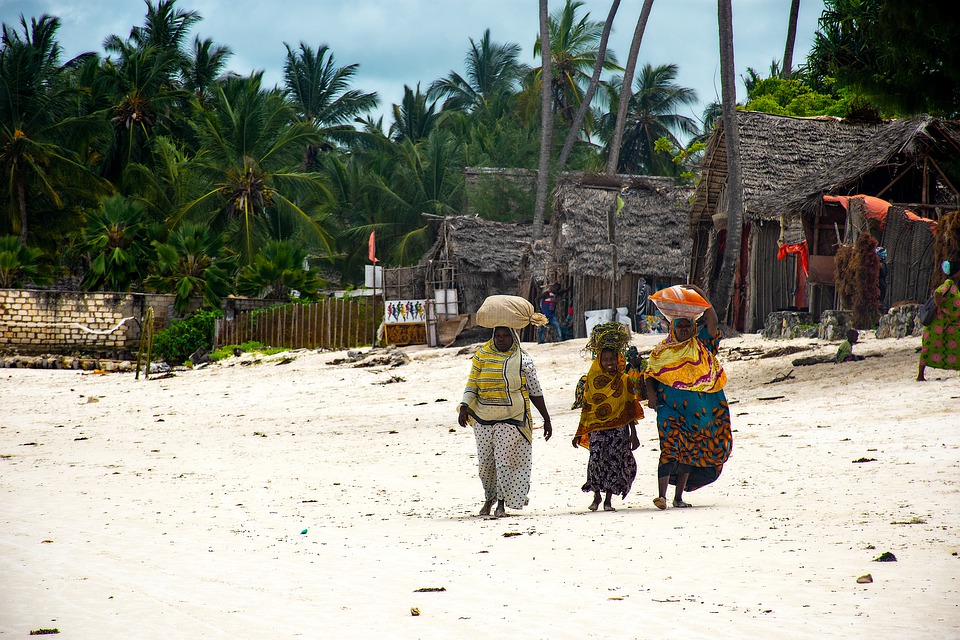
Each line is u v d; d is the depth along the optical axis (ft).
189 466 140.36
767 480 101.19
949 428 121.08
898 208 262.88
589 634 45.06
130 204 521.24
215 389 294.87
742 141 345.72
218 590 59.31
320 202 644.27
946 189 306.35
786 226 298.97
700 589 53.52
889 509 77.15
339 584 60.18
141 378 355.56
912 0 175.01
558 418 188.03
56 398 281.54
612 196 406.41
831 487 91.66
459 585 58.13
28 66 577.02
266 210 609.01
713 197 363.56
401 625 48.55
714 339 94.48
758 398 180.04
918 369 177.78
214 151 594.24
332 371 320.91
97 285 502.79
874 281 257.75
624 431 94.02
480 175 577.43
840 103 476.95
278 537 81.71
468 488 113.50
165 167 622.54
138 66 627.87
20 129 569.64
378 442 165.07
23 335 464.24
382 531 83.46
